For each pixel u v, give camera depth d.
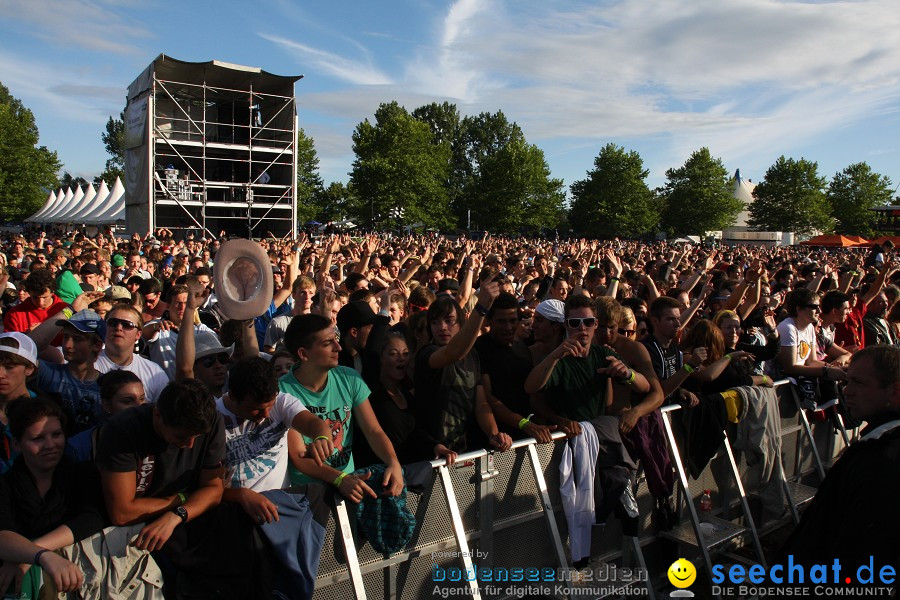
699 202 72.50
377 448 3.21
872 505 2.32
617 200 70.62
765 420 4.74
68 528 2.37
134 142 25.16
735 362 4.88
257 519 2.72
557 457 3.76
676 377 4.18
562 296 7.31
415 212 58.97
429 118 100.50
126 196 26.97
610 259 10.63
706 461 4.41
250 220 26.72
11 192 55.50
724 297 7.54
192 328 3.73
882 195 80.88
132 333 3.98
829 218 76.62
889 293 8.05
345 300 6.00
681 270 12.48
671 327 4.54
